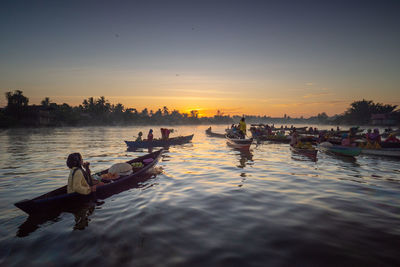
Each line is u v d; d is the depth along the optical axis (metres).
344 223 4.42
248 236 3.93
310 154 13.16
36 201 4.81
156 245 3.62
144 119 134.88
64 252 3.45
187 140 23.89
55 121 71.00
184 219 4.64
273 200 5.80
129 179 7.46
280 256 3.31
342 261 3.17
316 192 6.46
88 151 16.11
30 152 15.12
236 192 6.50
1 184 7.37
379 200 5.77
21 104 61.38
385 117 94.75
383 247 3.54
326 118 197.62
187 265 3.09
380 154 13.87
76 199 5.48
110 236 3.93
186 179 8.05
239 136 19.20
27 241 3.79
